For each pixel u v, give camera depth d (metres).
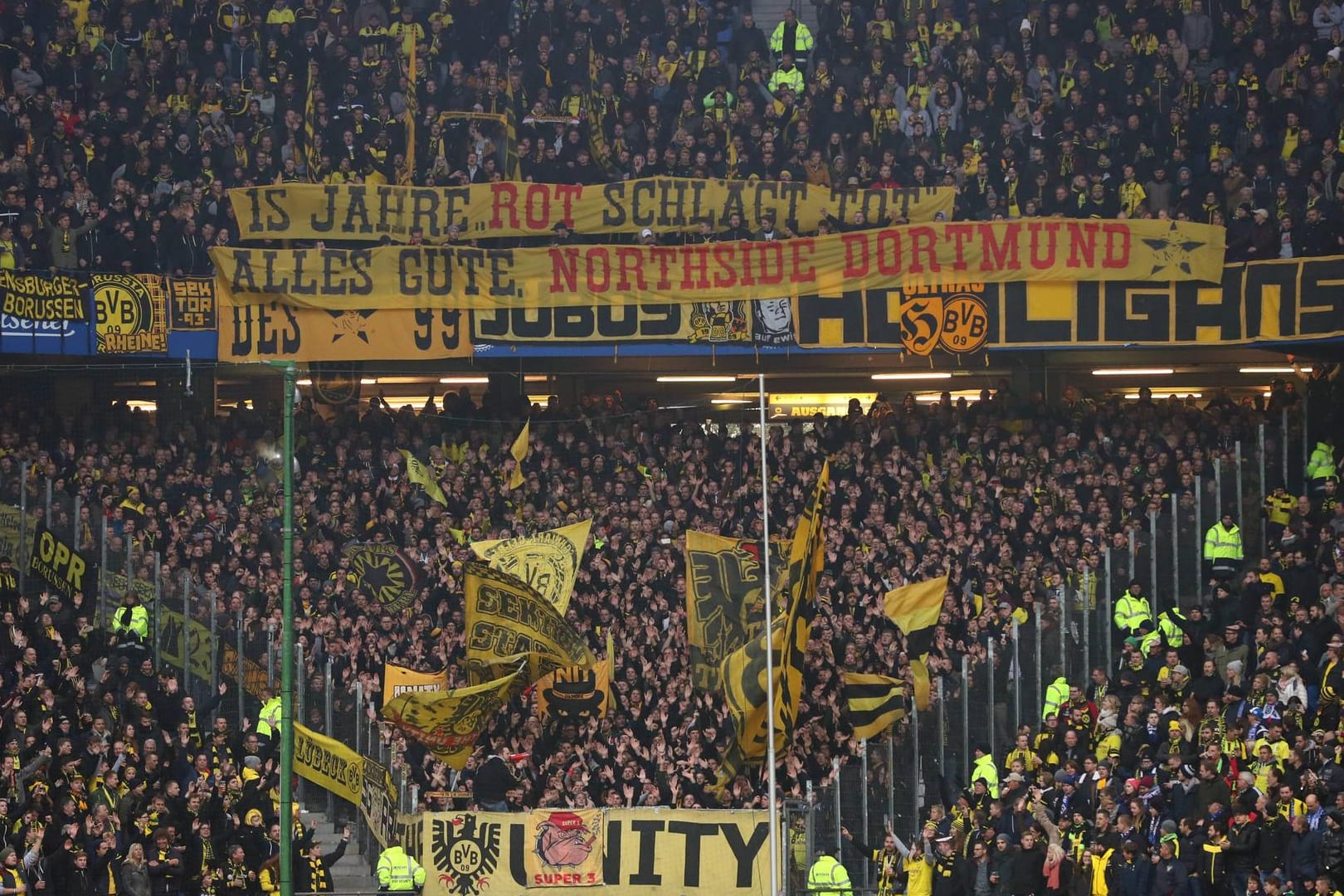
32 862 76.62
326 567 96.69
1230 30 112.06
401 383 120.44
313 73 110.06
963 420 105.44
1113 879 74.31
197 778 82.69
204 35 113.25
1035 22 112.50
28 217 102.19
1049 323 102.56
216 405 110.56
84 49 111.88
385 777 81.56
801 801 82.50
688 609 87.00
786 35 114.88
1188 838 74.19
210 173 107.88
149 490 100.56
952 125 110.56
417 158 110.62
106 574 92.50
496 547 89.12
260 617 91.62
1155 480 96.94
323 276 103.06
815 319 103.12
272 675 90.06
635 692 87.81
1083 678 89.06
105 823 78.12
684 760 84.69
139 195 106.50
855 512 98.94
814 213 105.00
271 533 98.00
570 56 112.38
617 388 119.12
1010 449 101.62
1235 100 109.00
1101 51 111.81
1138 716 81.06
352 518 100.69
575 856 80.44
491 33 114.75
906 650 88.31
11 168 104.69
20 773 80.56
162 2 113.94
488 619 85.94
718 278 103.44
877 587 92.00
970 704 86.44
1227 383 119.38
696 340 103.25
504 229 104.88
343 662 90.31
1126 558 93.00
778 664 79.69
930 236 102.75
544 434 106.12
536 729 86.12
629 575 94.25
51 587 92.94
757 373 116.19
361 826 86.19
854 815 81.62
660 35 114.38
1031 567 91.94
